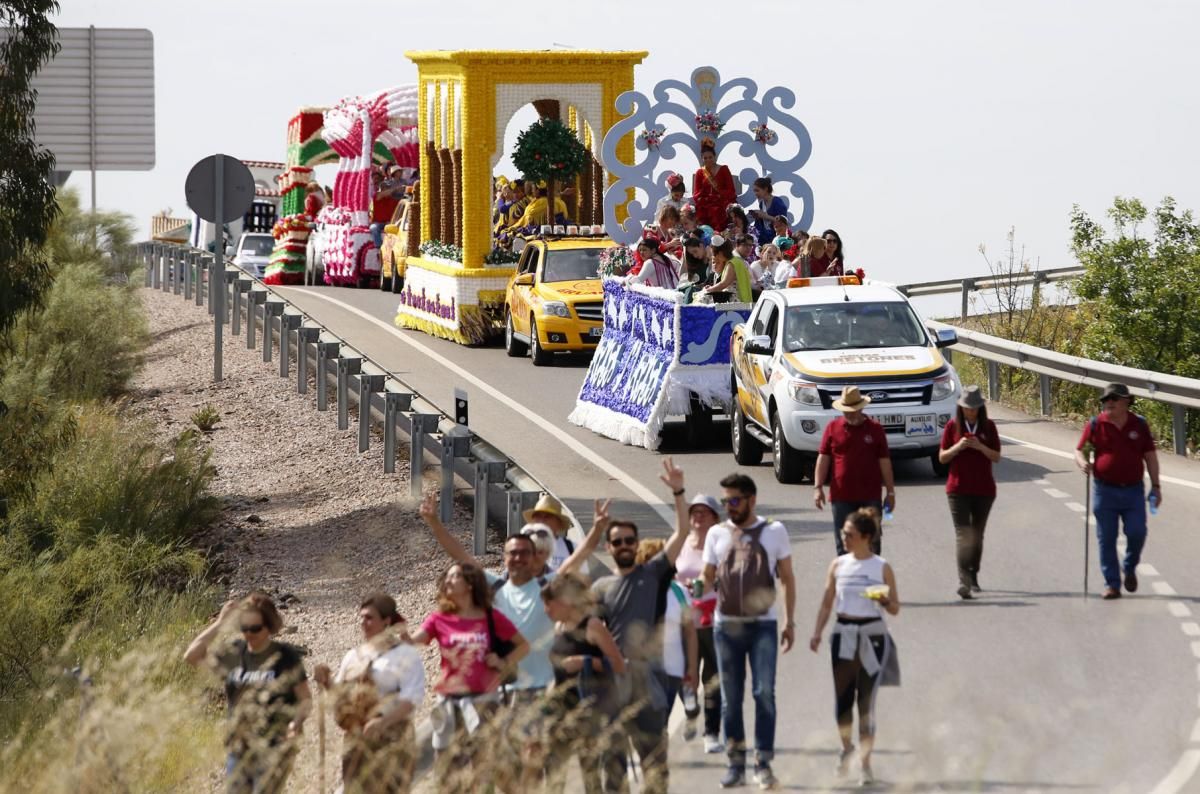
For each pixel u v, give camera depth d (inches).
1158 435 4249.5
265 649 1334.9
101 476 2866.6
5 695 2079.2
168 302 5610.2
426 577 2276.1
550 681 1318.9
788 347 2787.9
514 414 3535.9
